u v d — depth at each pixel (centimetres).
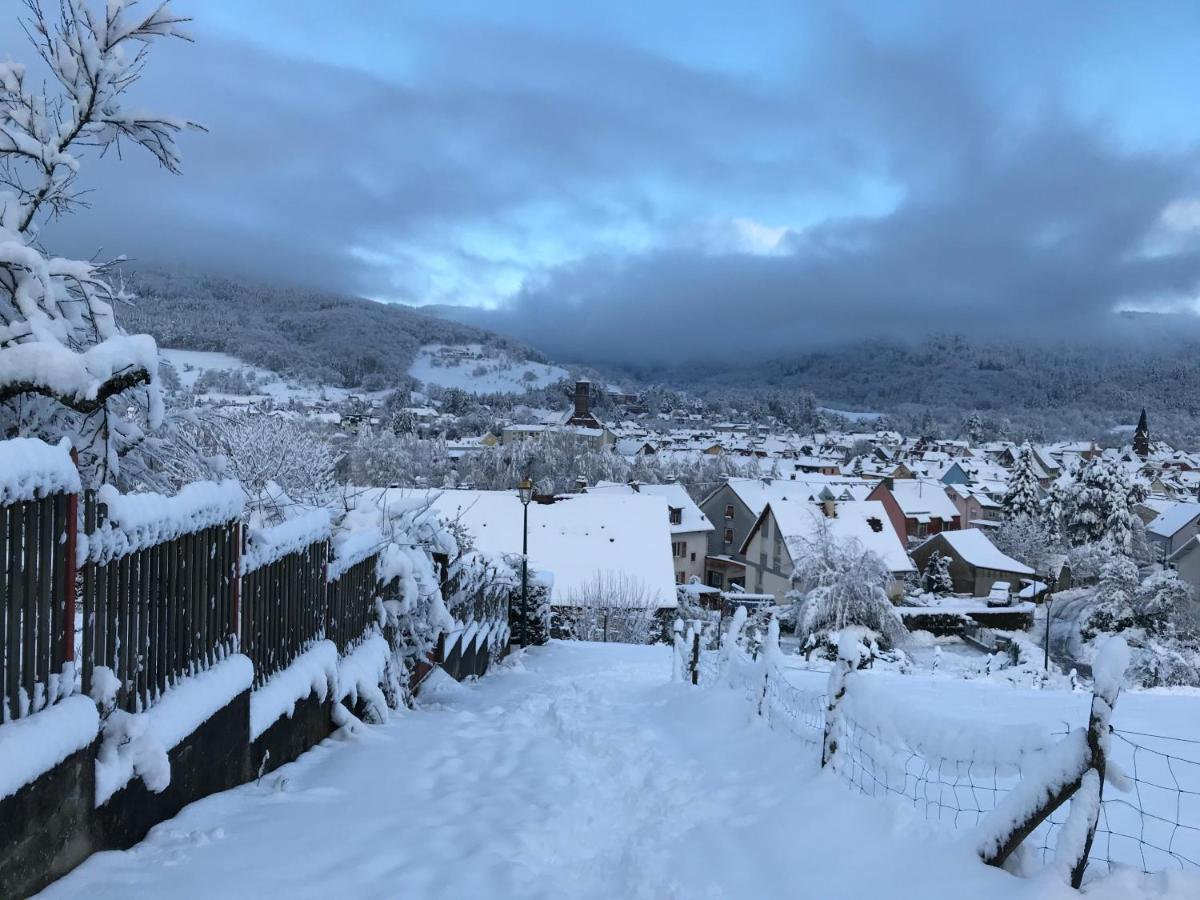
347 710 782
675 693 1038
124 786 427
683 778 644
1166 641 3734
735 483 6475
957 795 502
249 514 987
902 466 10156
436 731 819
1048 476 10369
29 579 363
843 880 414
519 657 1930
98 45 576
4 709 349
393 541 1066
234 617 573
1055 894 337
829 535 3547
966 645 4216
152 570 469
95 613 417
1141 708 998
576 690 1241
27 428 580
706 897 424
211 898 377
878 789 505
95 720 397
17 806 344
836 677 558
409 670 1061
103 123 595
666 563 3875
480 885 419
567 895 423
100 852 408
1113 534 6391
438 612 1065
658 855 482
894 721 486
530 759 705
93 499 407
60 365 460
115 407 640
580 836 525
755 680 823
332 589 806
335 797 561
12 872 343
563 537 3991
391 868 433
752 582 5462
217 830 459
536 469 7625
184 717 480
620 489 6062
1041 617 4447
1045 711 956
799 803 517
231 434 1373
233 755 562
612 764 721
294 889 397
